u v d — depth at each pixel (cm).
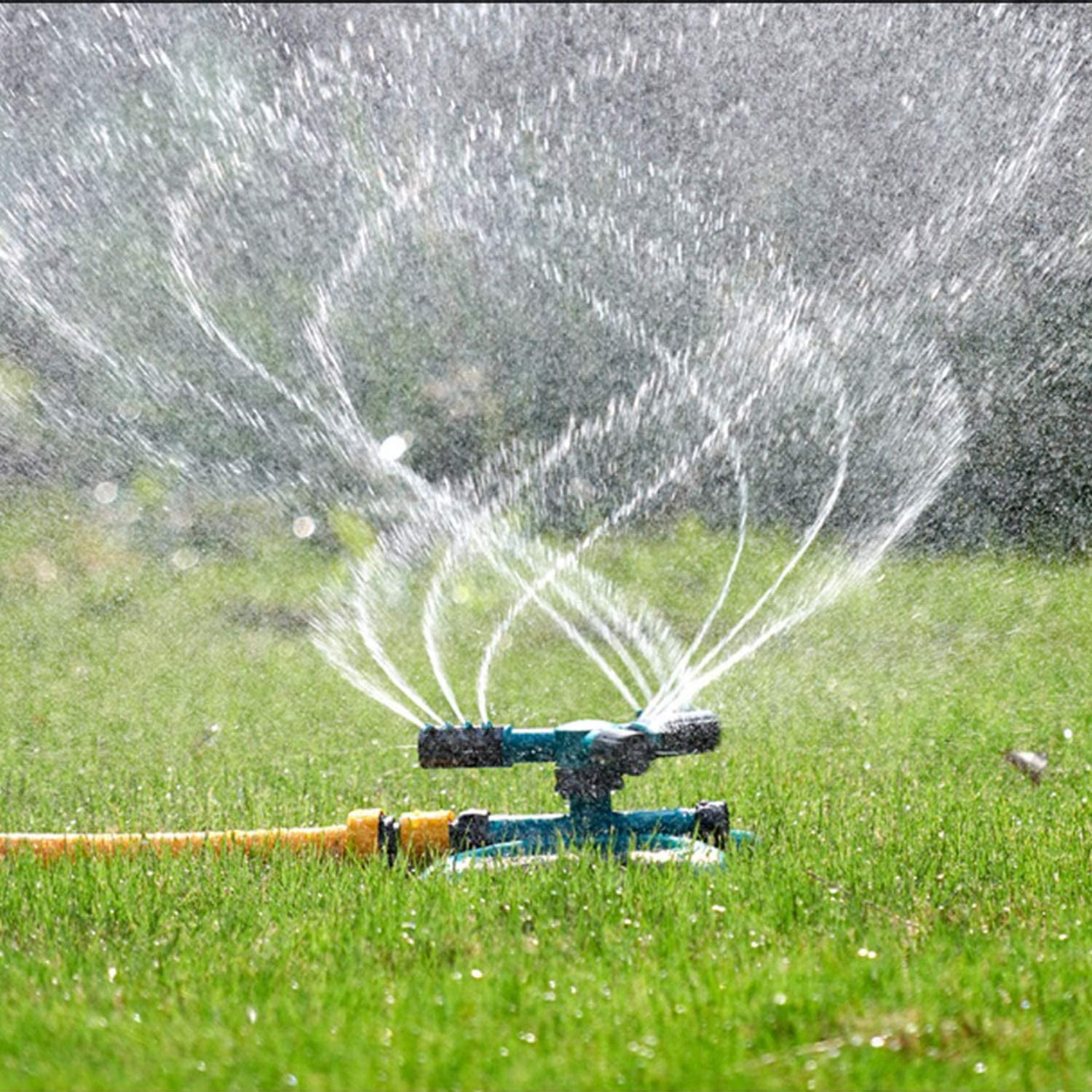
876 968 1185
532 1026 1091
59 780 2114
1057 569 4044
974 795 1912
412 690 2867
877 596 3769
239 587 4006
